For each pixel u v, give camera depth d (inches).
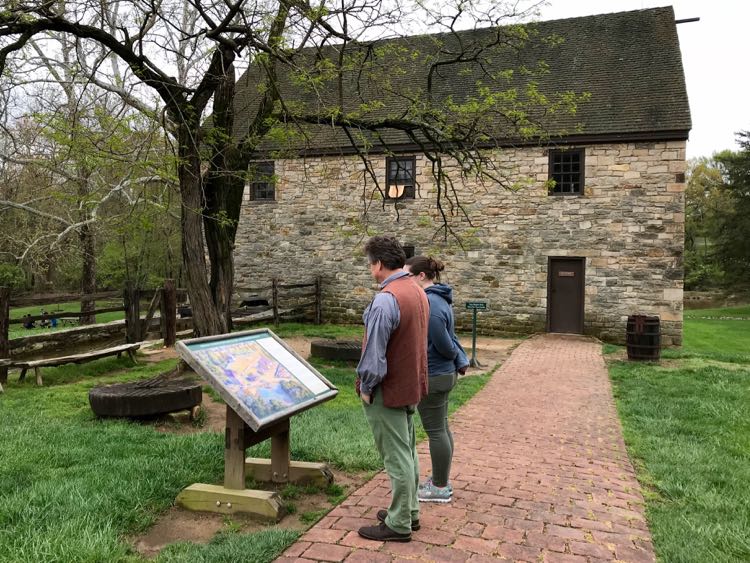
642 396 321.1
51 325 773.3
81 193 473.7
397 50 400.5
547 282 581.3
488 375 384.2
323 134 632.4
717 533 138.2
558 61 634.8
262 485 165.8
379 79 449.1
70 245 677.3
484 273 603.2
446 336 142.5
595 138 552.7
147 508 145.4
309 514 145.4
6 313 337.7
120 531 131.7
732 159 1266.0
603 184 559.5
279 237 684.1
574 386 351.9
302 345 494.3
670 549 127.0
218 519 142.8
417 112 358.0
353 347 396.8
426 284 151.6
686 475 186.9
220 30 306.2
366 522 136.5
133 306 428.8
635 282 553.3
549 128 561.9
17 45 278.8
